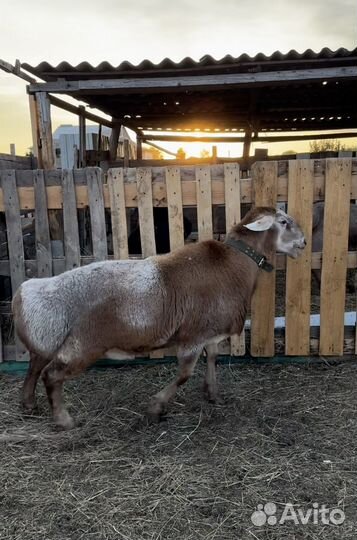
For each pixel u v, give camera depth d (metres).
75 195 4.19
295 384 4.05
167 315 3.25
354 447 3.11
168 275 3.29
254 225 3.37
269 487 2.73
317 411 3.58
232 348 4.42
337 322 4.34
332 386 3.99
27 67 5.95
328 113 10.70
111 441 3.25
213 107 9.90
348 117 11.34
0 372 4.50
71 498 2.66
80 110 8.79
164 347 3.43
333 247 4.18
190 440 3.24
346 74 5.94
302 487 2.72
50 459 3.05
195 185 4.11
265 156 9.59
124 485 2.77
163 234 5.79
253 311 4.32
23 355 4.45
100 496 2.67
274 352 4.45
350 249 6.77
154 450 3.12
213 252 3.47
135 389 4.02
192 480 2.79
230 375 4.26
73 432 3.37
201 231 4.19
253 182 4.09
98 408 3.71
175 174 4.08
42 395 3.96
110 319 3.19
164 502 2.61
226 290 3.40
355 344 4.41
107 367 4.45
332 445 3.14
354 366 4.36
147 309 3.20
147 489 2.73
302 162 4.02
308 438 3.23
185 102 9.25
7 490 2.75
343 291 4.27
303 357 4.48
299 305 4.31
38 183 4.18
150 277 3.24
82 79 6.56
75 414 3.62
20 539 2.36
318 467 2.91
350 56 5.75
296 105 9.80
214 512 2.53
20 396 3.86
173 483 2.76
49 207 4.23
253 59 5.79
